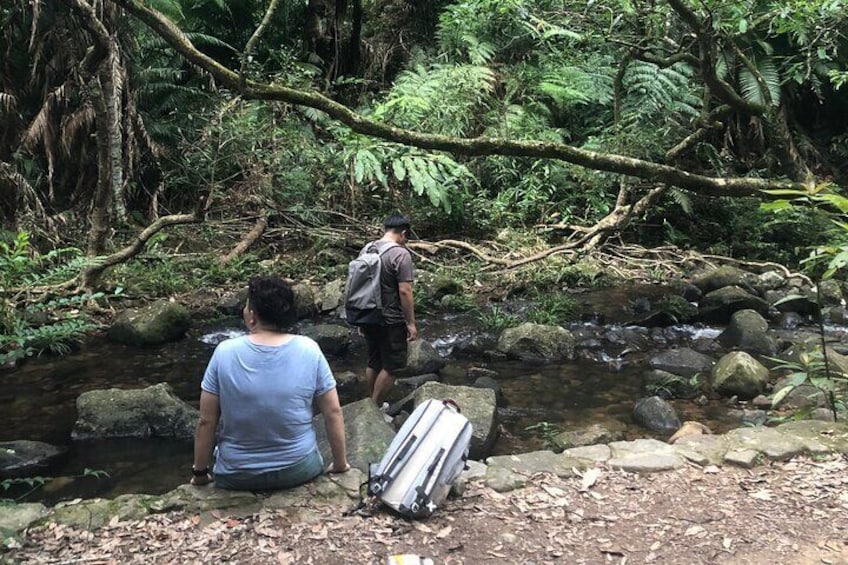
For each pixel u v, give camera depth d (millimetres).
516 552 2582
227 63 11875
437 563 2500
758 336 6199
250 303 2828
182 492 2877
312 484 2955
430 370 5641
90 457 4051
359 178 8789
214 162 8992
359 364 5852
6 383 5258
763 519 2793
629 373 5648
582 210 10438
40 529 2658
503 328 6750
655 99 10578
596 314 7098
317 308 7172
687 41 7445
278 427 2811
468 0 11219
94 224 7199
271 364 2785
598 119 11664
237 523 2688
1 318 5902
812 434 3570
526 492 3016
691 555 2559
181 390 5164
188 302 7359
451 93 10492
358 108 11422
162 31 4750
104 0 8070
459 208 9820
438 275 8094
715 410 4859
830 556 2541
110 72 6820
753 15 6508
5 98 8742
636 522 2787
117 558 2488
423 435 2896
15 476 3818
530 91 11680
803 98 12680
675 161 8070
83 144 9266
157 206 9750
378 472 2803
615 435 4309
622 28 7527
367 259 4285
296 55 11664
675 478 3139
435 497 2826
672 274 8875
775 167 10992
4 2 8727
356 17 12555
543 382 5449
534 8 8070
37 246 8359
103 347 6129
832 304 7406
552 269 8562
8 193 8578
